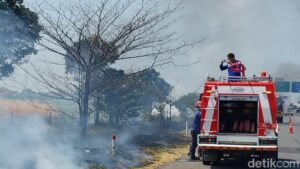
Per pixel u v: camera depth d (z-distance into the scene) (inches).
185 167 574.2
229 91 559.2
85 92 601.9
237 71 599.5
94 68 594.6
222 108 565.0
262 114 549.0
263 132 548.1
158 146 755.4
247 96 555.2
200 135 561.3
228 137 555.8
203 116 562.6
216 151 566.6
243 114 561.3
